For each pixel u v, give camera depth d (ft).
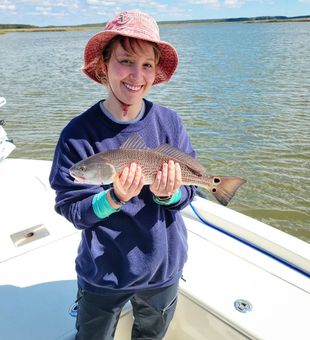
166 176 5.14
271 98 46.83
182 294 7.16
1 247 8.79
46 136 33.91
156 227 5.63
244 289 7.15
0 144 11.59
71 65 89.51
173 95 50.65
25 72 78.23
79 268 5.80
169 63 6.18
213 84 58.54
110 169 5.16
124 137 5.67
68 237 9.22
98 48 5.72
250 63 84.58
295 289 7.18
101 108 5.65
